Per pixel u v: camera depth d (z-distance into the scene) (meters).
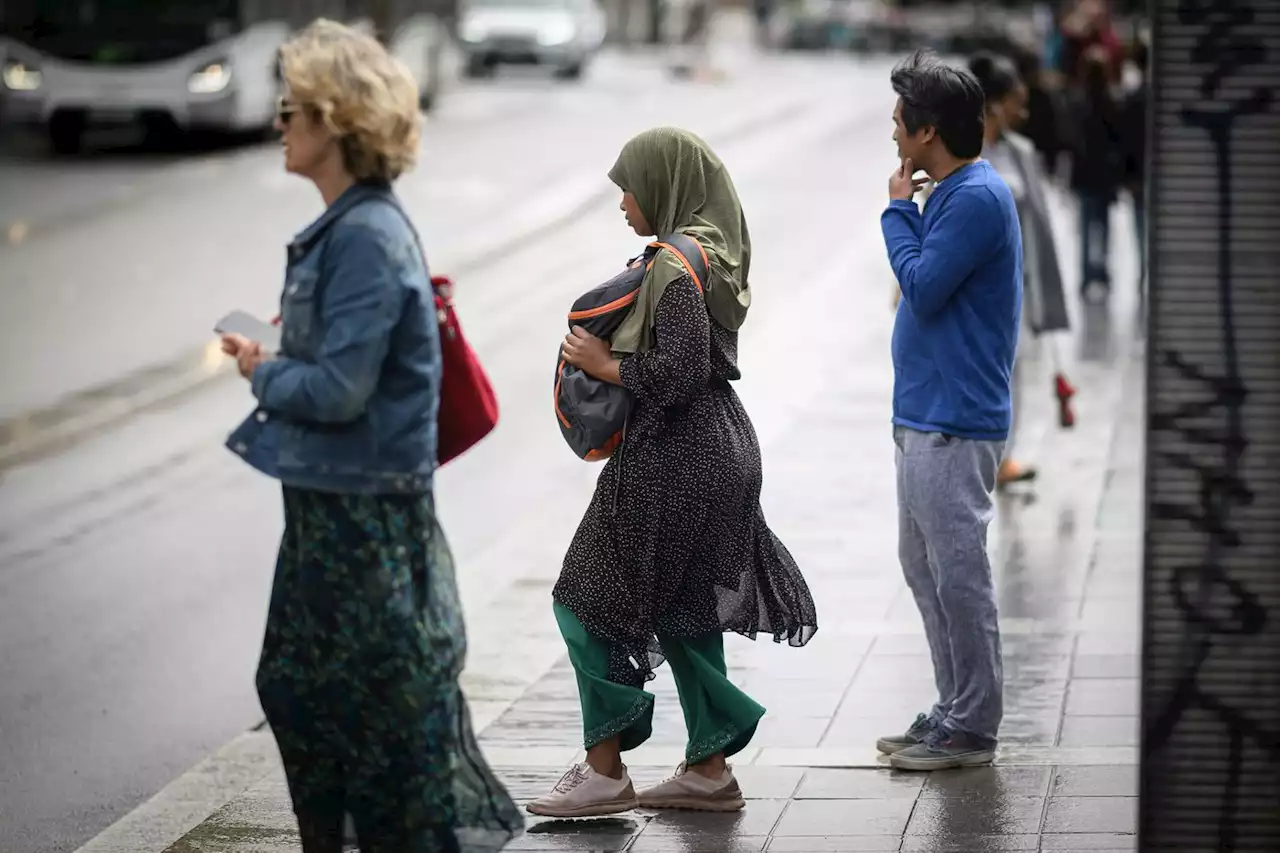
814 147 93.00
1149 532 12.81
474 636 24.16
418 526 13.95
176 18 78.69
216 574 28.48
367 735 13.91
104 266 55.53
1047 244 29.52
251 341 13.89
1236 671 12.88
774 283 55.31
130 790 20.16
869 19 193.88
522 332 48.34
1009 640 22.86
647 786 18.12
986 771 18.12
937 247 17.39
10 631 25.73
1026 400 38.09
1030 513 29.48
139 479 34.59
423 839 14.01
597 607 16.50
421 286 13.73
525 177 76.88
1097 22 70.81
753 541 16.83
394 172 13.93
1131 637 22.91
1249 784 12.92
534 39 127.75
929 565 18.42
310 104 13.59
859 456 33.81
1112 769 18.11
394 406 13.71
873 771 18.23
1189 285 12.61
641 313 16.20
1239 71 12.42
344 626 13.80
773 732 19.69
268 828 17.75
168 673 24.03
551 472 34.69
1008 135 29.25
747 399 39.22
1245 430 12.69
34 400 40.12
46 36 78.38
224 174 76.00
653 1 196.88
